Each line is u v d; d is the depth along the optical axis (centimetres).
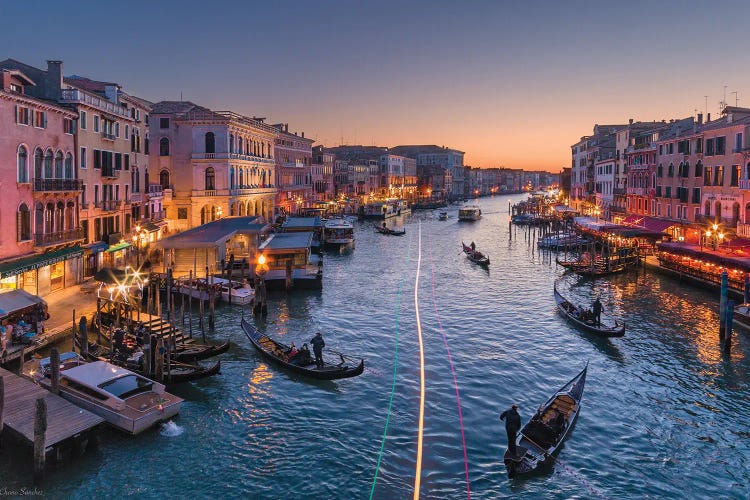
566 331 2834
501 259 5494
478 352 2519
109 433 1692
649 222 5488
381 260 5406
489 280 4300
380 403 1972
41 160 2852
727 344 2466
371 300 3553
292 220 6322
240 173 6047
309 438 1719
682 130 5275
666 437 1741
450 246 6575
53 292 2956
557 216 9062
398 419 1852
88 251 3284
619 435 1748
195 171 5556
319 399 1994
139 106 4306
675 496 1455
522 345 2617
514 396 2042
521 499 1435
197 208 5597
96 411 1717
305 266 3797
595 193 8450
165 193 5447
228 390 2048
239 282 3459
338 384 2127
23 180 2692
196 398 1975
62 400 1683
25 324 2230
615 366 2336
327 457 1612
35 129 2781
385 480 1506
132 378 1794
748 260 3341
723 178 4256
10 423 1533
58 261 2852
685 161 4984
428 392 2069
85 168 3325
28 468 1488
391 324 2981
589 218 7088
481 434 1753
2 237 2530
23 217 2705
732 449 1673
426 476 1527
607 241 5566
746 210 3938
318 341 2205
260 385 2100
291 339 2686
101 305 2638
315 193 10000
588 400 2000
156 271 3822
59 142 3027
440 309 3319
